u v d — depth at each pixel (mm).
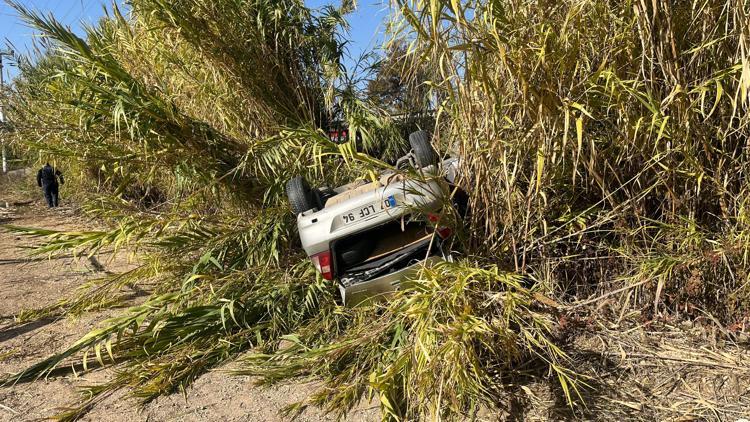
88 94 5762
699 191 3416
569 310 3777
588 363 3434
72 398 3994
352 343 3744
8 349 4965
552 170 3639
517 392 3330
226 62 6715
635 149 3518
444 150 4488
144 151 5820
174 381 4043
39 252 5398
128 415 3705
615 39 3398
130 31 7105
